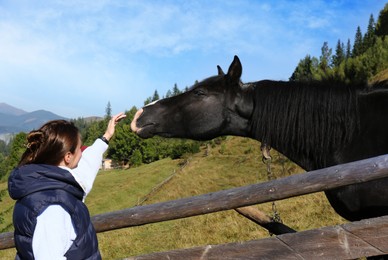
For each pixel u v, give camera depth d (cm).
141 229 1591
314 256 254
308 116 331
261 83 364
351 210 301
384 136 303
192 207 274
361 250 244
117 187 4088
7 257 1609
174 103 403
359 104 321
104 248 1407
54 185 190
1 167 7638
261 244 266
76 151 211
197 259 282
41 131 202
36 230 182
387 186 280
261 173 2652
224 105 380
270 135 346
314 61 6375
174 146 5203
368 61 4834
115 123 291
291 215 1138
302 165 347
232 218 1286
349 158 315
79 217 194
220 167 3406
